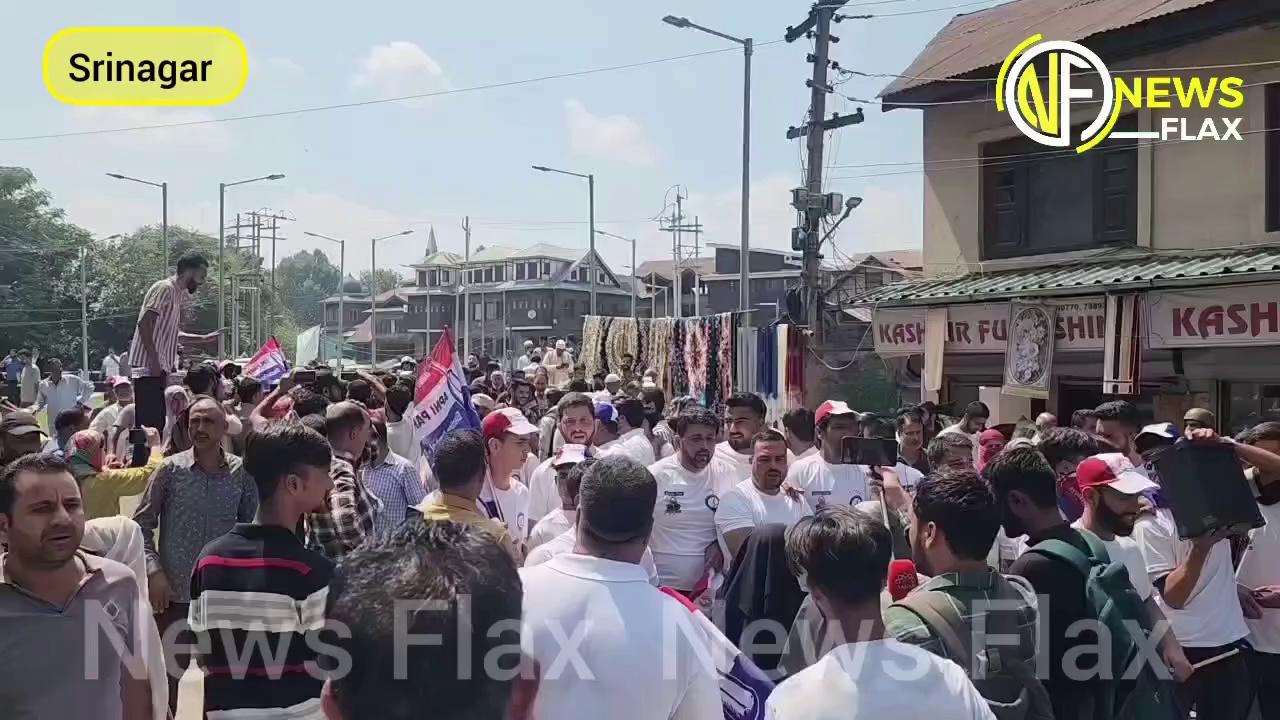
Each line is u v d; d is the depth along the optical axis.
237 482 5.20
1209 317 10.29
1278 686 4.96
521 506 5.88
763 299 52.81
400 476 5.94
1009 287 12.25
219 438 5.15
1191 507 4.27
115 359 26.41
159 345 8.23
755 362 15.28
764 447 5.52
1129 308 10.93
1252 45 11.34
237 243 73.12
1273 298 9.79
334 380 8.71
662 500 5.72
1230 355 11.05
